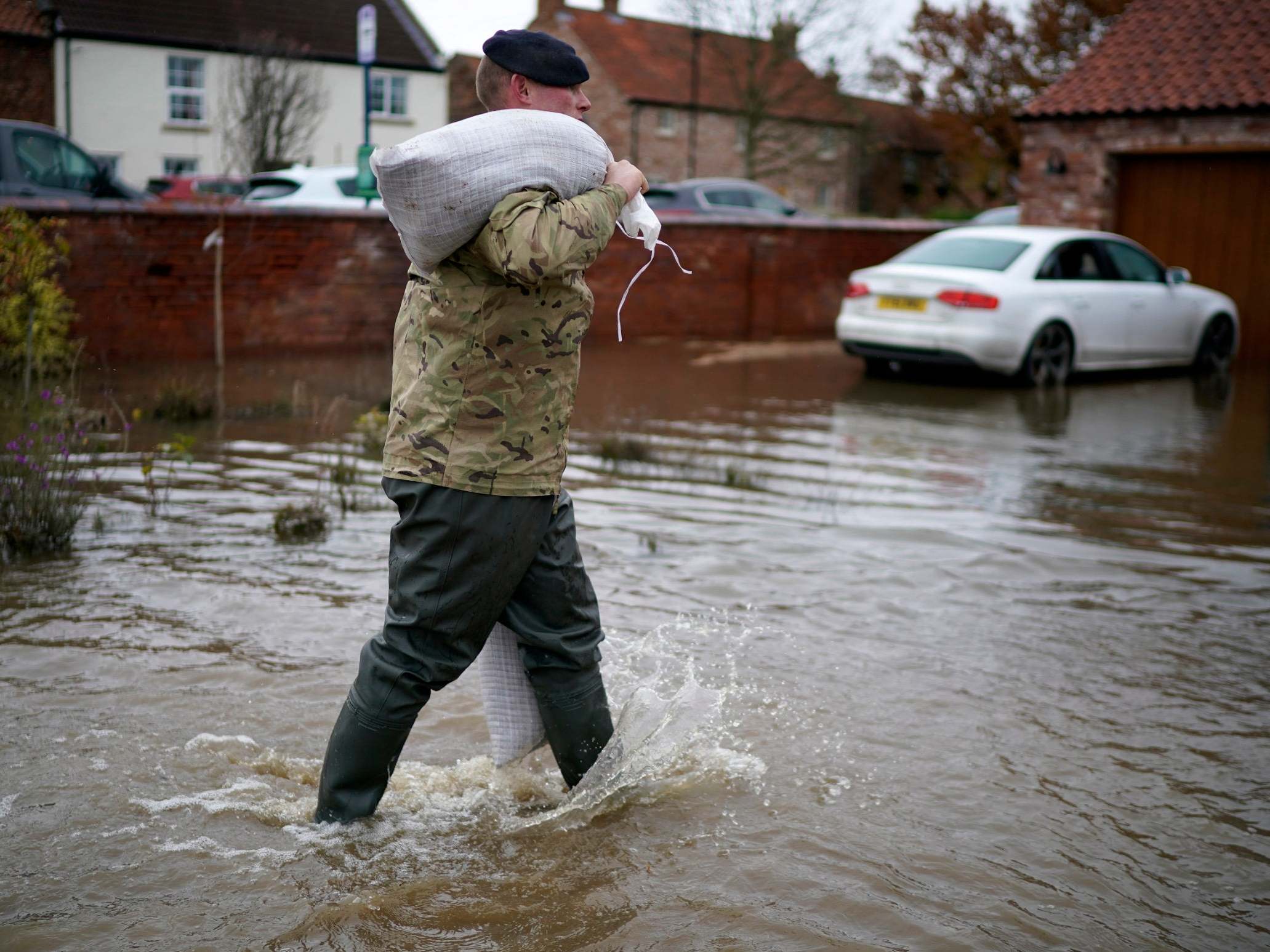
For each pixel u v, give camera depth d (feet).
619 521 18.08
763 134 125.80
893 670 12.10
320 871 8.04
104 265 32.83
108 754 9.71
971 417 29.45
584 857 8.36
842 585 14.94
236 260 35.24
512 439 8.04
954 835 8.77
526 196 7.48
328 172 45.70
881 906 7.75
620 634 12.91
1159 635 13.35
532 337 7.97
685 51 135.23
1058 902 7.89
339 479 19.94
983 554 16.55
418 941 7.22
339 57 103.60
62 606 13.26
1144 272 38.04
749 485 20.89
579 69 8.24
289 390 29.78
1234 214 44.24
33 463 15.90
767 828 8.82
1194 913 7.83
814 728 10.64
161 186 63.36
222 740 10.07
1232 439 26.94
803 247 48.55
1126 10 49.88
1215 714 11.14
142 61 93.76
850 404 31.30
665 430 26.66
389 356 37.19
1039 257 35.24
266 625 12.91
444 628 8.28
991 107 108.06
